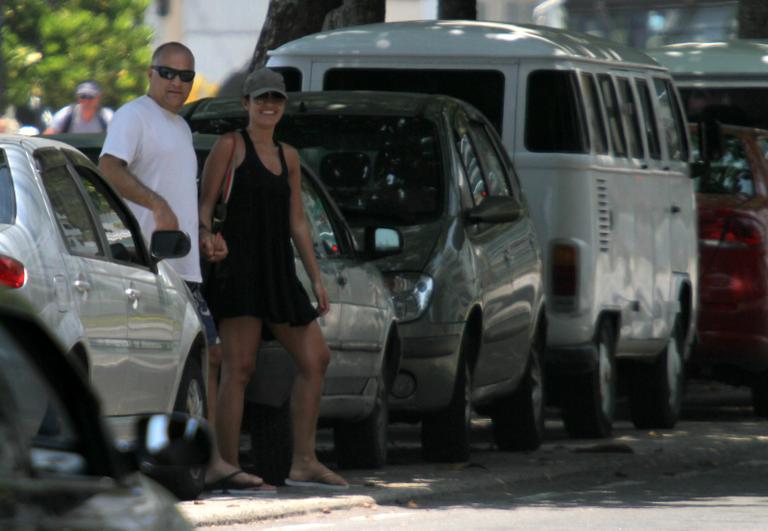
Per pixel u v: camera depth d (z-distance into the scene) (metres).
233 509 30.55
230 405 33.41
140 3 140.88
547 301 47.72
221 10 169.75
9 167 27.22
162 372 30.69
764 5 84.88
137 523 12.68
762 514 33.97
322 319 35.09
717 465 44.19
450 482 37.19
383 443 38.91
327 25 63.59
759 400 59.41
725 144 57.69
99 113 69.88
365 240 38.66
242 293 33.06
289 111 42.19
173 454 13.65
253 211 33.22
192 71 33.19
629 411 59.25
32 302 25.56
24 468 12.43
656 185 53.50
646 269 52.31
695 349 57.06
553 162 47.75
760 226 56.25
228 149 33.31
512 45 48.38
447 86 48.84
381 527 30.69
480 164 43.16
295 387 34.03
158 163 32.97
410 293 38.81
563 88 48.00
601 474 41.78
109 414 28.38
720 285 56.44
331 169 41.16
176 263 33.00
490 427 55.09
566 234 47.62
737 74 68.75
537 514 33.38
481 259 40.91
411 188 40.78
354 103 42.38
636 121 52.81
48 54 136.62
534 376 45.69
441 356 38.97
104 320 28.00
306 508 32.06
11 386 12.59
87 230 28.72
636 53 55.53
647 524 32.03
